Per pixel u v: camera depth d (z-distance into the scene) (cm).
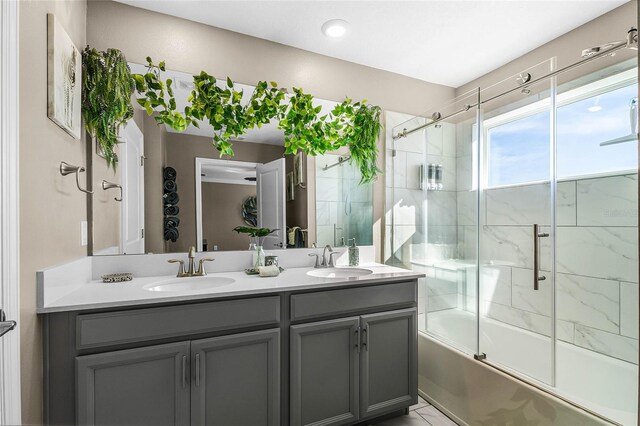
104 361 126
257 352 155
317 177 236
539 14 196
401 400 191
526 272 192
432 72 271
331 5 188
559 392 158
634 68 163
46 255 121
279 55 226
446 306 226
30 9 107
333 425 172
